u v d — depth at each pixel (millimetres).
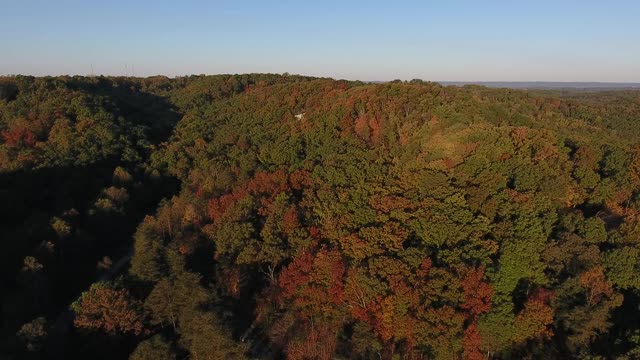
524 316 51719
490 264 55750
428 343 50688
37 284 71188
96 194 104438
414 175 73812
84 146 115438
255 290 66562
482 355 50688
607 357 49500
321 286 58312
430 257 58000
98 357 56969
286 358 56344
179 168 118062
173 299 59156
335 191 77188
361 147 99000
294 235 67500
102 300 58312
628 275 56281
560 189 71625
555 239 62406
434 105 104375
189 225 82000
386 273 54750
